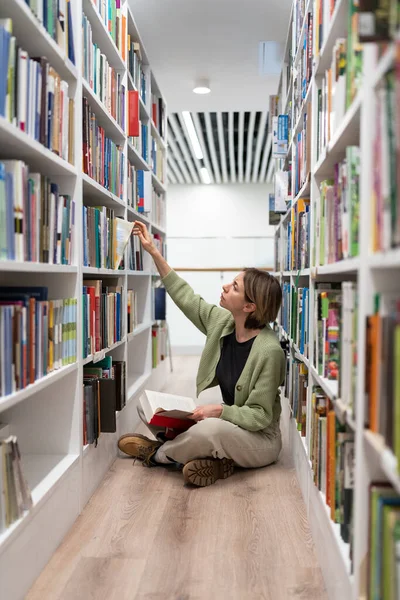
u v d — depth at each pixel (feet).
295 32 9.39
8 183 4.32
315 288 6.35
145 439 8.30
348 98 4.33
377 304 3.33
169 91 16.60
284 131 10.83
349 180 4.02
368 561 3.33
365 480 3.41
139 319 12.35
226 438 7.39
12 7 4.43
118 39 9.13
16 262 4.31
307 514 6.26
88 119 6.97
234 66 14.58
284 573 4.99
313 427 5.81
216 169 31.12
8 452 4.29
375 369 3.20
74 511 6.08
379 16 2.81
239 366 8.11
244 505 6.63
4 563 4.06
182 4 11.41
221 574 4.95
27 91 4.75
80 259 6.39
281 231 12.45
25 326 4.65
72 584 4.73
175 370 17.56
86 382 6.97
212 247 23.58
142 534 5.78
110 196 8.12
